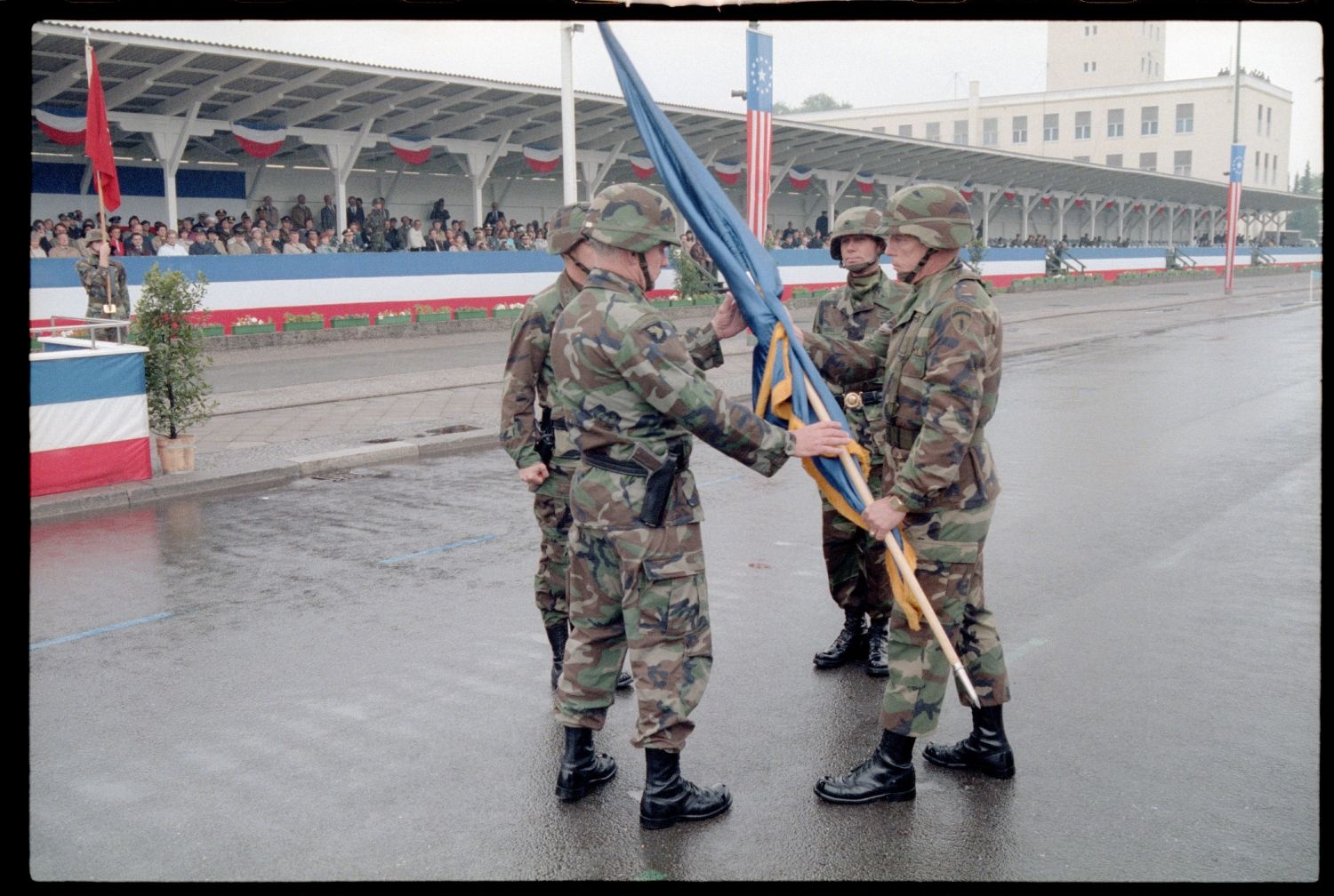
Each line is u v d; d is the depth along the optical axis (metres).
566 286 4.33
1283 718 4.22
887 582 4.67
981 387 3.47
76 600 5.97
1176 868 3.19
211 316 19.31
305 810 3.64
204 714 4.44
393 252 22.19
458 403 13.04
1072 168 42.97
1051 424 11.51
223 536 7.38
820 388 3.71
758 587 6.13
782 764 3.94
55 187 22.45
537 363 4.36
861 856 3.30
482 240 25.95
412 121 23.77
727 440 3.38
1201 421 11.56
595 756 3.90
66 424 8.28
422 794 3.74
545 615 4.62
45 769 3.96
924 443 3.45
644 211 3.40
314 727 4.30
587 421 3.49
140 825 3.55
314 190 27.19
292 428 11.38
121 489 8.41
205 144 23.50
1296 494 8.13
